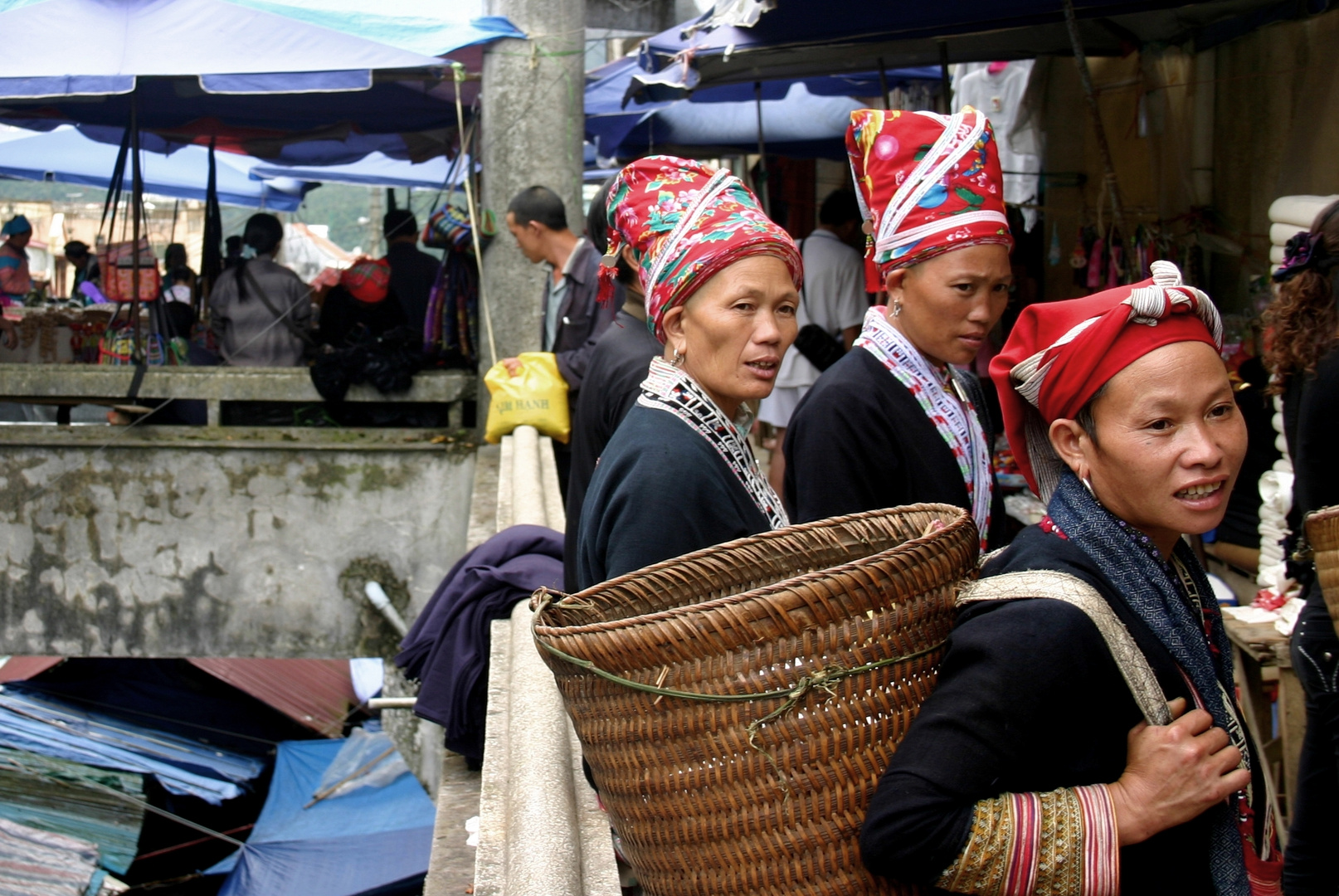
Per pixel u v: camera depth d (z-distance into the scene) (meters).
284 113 9.46
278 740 12.39
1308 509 2.68
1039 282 7.13
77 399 7.25
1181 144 5.61
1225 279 5.36
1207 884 1.49
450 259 7.34
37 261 22.17
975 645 1.42
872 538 1.79
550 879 1.81
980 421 2.70
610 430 2.86
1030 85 7.04
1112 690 1.44
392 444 7.36
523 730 2.47
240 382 7.29
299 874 9.54
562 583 2.98
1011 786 1.45
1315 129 4.63
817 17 4.89
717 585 1.75
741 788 1.46
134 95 7.34
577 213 7.37
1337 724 2.68
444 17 7.26
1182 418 1.47
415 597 7.46
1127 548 1.52
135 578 7.45
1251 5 5.02
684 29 6.04
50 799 10.52
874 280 2.66
